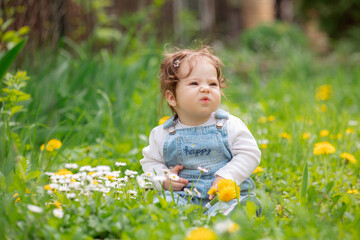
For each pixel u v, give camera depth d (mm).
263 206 1892
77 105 4047
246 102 6125
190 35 9336
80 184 1994
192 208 1891
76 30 6066
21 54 4363
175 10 9141
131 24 7090
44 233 1536
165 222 1626
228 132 2230
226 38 15133
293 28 12688
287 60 9242
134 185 2346
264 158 2971
